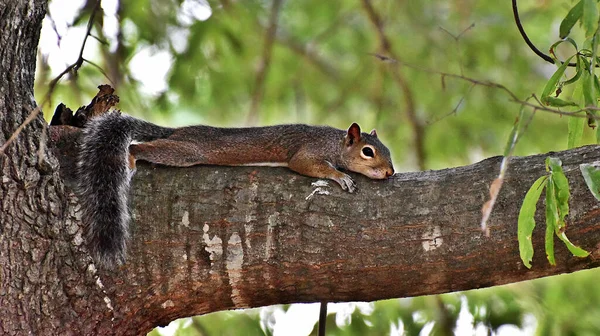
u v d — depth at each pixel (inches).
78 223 323.9
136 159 402.3
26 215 314.2
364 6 665.6
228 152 429.1
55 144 352.5
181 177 339.6
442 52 693.9
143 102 630.5
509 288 551.2
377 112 678.5
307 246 320.8
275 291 327.0
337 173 402.3
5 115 317.4
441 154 682.2
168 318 335.0
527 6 721.0
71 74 522.3
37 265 313.6
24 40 327.9
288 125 444.1
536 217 316.2
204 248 324.8
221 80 668.1
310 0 735.1
